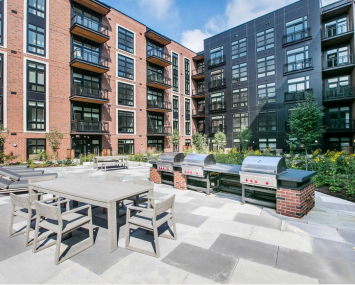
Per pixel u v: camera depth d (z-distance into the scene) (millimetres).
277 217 4457
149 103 24656
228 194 6383
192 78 31844
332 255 2932
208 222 4195
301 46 19703
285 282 2369
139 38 23719
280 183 4715
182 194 6391
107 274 2547
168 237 3502
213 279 2430
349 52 18906
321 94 18609
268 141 21406
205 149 20578
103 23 20297
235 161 11227
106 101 18656
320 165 7926
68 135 17375
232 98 24234
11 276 2514
